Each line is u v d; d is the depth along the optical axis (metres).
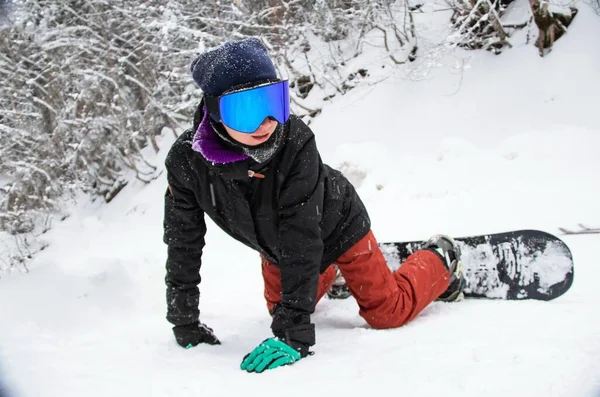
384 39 7.54
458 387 1.57
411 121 6.65
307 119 7.67
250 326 2.85
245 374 1.90
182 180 2.25
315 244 2.16
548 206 4.81
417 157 6.16
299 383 1.74
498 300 3.01
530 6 6.52
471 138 6.12
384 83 7.23
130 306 3.34
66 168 8.33
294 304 2.13
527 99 6.24
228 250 5.31
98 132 8.12
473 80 6.73
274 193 2.18
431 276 2.85
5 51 8.32
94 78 7.84
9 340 2.62
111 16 8.29
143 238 6.58
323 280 3.19
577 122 5.77
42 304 3.05
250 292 3.89
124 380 1.89
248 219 2.25
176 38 7.59
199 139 2.05
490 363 1.74
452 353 1.90
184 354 2.25
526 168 5.44
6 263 5.72
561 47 6.44
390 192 5.78
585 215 4.56
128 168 8.44
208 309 3.43
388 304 2.61
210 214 2.32
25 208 7.82
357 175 6.23
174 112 7.78
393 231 4.99
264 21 8.29
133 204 7.66
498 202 5.06
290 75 8.00
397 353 1.98
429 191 5.59
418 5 7.74
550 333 2.07
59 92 8.22
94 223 7.56
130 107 8.34
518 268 2.98
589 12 6.48
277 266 2.62
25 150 8.08
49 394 1.78
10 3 7.99
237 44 1.98
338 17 7.86
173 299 2.37
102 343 2.53
